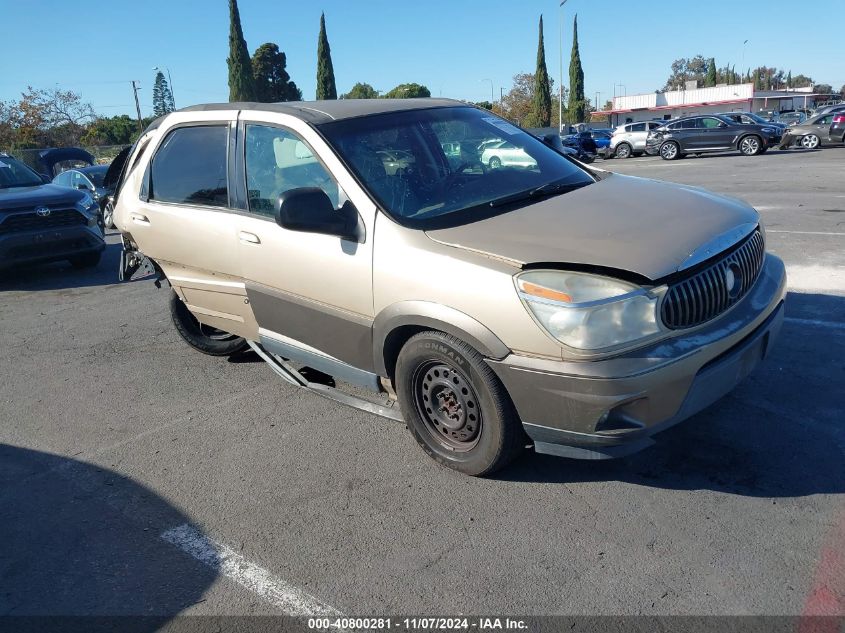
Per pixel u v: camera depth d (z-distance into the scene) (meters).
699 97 68.75
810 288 6.13
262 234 4.11
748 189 13.10
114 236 14.20
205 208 4.55
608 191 3.86
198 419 4.55
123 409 4.82
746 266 3.38
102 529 3.39
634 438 2.97
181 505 3.55
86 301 8.12
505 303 3.03
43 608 2.85
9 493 3.80
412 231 3.43
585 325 2.86
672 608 2.57
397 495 3.47
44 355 6.16
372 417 4.38
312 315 3.96
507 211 3.59
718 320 3.15
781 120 43.41
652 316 2.90
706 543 2.91
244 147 4.31
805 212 9.96
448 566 2.91
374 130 4.01
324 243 3.75
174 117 4.92
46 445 4.36
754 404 4.02
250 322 4.57
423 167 3.90
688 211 3.49
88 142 44.25
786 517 3.03
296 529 3.26
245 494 3.60
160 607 2.81
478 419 3.39
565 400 2.95
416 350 3.44
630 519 3.11
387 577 2.88
